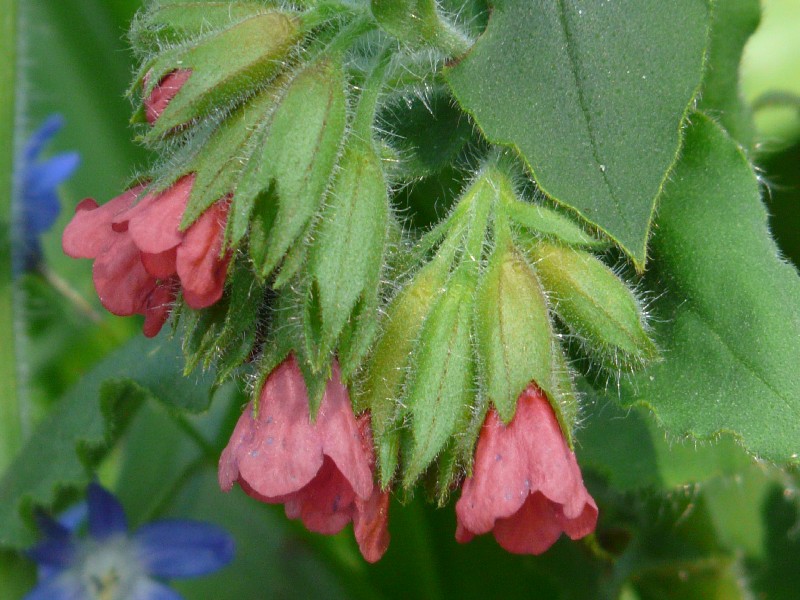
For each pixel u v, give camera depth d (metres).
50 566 0.18
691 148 0.15
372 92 0.14
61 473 0.17
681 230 0.15
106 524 0.18
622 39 0.14
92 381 0.18
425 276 0.14
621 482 0.17
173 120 0.14
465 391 0.14
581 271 0.15
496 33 0.14
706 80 0.17
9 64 0.18
